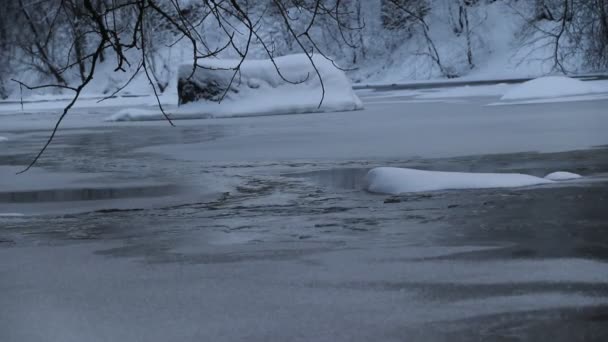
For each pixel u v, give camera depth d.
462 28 77.44
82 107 50.84
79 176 13.45
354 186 11.32
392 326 4.77
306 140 18.62
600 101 26.98
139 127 26.45
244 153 16.41
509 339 4.48
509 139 16.67
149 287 5.82
